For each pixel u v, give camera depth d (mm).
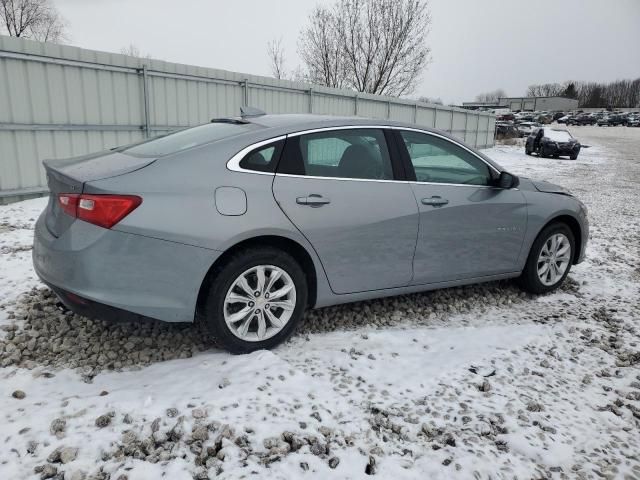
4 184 8477
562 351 3625
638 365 3488
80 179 2902
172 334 3584
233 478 2170
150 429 2445
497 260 4352
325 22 26719
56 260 2932
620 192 13352
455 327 3971
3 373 3002
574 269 5738
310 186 3369
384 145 3783
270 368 3051
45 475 2148
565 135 25547
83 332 3527
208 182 3057
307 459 2316
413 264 3857
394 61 26641
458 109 25844
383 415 2707
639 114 79188
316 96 15852
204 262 3006
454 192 4008
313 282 3500
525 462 2420
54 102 8945
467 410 2801
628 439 2664
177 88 11180
